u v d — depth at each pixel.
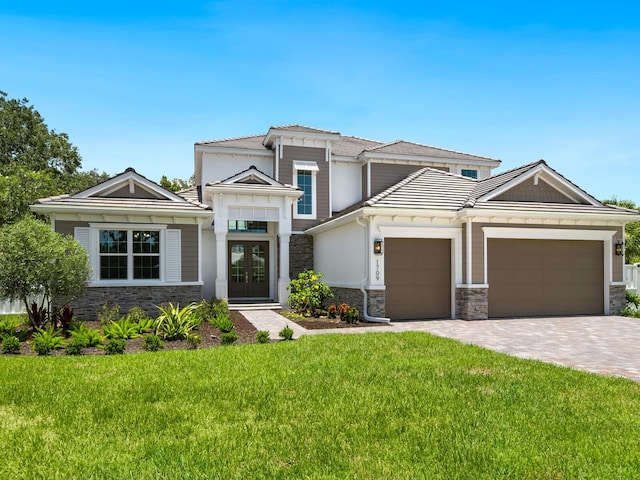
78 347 9.30
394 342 10.15
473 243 14.77
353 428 5.11
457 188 16.95
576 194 16.45
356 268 15.44
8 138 38.78
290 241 20.62
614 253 16.33
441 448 4.58
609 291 16.19
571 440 4.78
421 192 16.00
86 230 14.97
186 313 12.61
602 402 5.96
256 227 20.78
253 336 11.41
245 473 4.08
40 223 11.76
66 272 11.38
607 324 13.70
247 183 17.67
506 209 14.85
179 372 7.52
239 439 4.84
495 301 15.33
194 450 4.56
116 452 4.54
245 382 6.91
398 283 14.80
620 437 4.84
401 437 4.86
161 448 4.62
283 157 20.78
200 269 16.14
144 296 15.36
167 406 5.89
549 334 11.80
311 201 21.00
